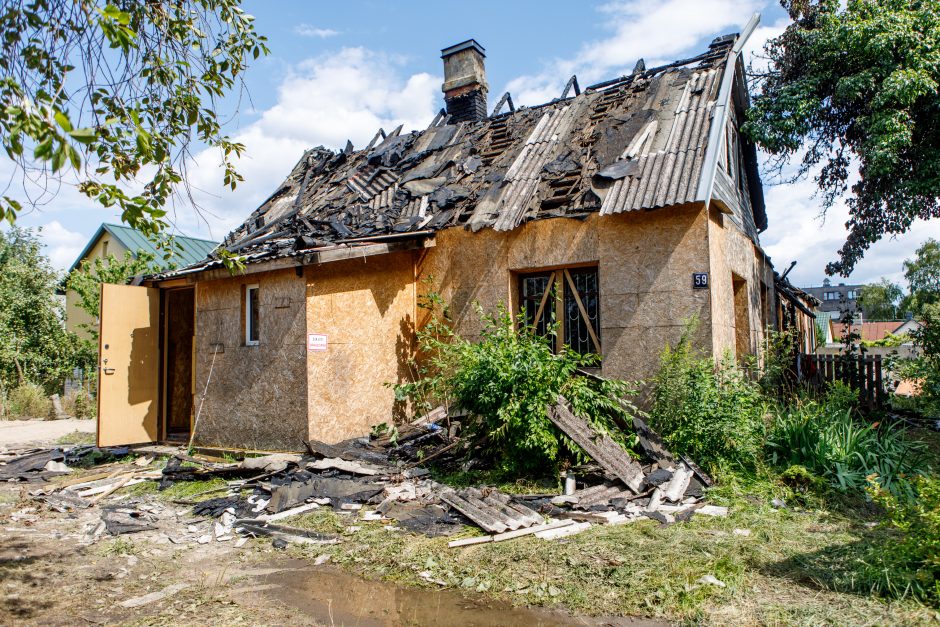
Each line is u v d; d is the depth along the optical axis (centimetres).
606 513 550
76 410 1795
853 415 897
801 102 1148
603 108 1065
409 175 1134
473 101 1382
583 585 414
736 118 1177
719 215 827
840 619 351
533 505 578
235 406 909
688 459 654
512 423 646
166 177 455
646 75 1119
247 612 398
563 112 1114
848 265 1359
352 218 1052
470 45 1390
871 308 5044
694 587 400
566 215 825
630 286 786
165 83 453
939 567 381
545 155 999
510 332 747
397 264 941
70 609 408
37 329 2061
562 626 365
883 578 390
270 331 867
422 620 379
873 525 505
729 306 862
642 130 923
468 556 475
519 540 501
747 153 1227
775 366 860
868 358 956
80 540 562
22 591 440
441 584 430
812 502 569
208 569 480
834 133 1278
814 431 654
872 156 1073
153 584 451
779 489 604
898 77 1023
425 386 930
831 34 1138
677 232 763
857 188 1316
